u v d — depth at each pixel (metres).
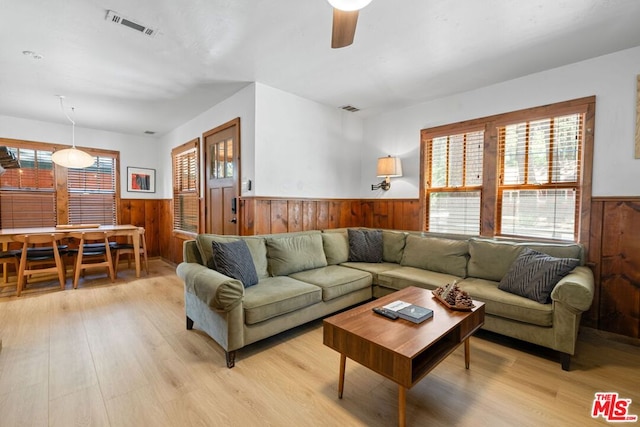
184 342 2.51
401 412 1.48
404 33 2.38
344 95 3.77
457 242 3.22
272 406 1.75
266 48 2.64
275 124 3.59
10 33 2.38
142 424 1.60
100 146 5.50
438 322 1.80
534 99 3.08
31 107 4.20
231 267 2.54
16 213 4.75
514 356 2.31
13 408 1.70
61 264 3.95
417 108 4.05
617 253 2.65
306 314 2.63
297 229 3.89
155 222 6.15
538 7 2.04
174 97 3.85
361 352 1.61
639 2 1.98
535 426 1.60
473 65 2.92
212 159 4.30
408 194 4.15
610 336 2.68
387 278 3.13
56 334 2.63
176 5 2.05
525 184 3.18
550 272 2.31
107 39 2.48
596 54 2.68
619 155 2.63
